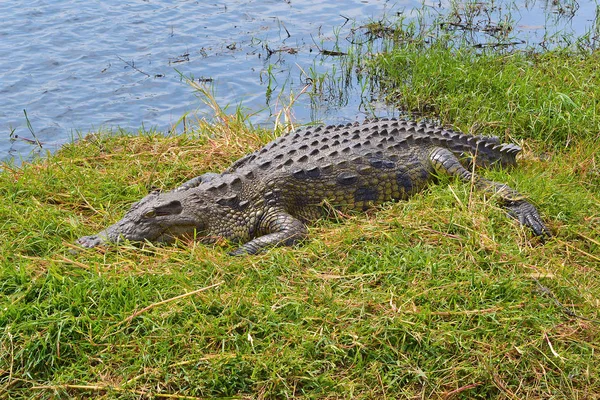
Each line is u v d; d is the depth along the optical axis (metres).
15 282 7.29
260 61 15.31
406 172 9.17
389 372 6.50
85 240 8.10
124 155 10.45
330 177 8.88
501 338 6.83
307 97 13.81
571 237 8.54
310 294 7.20
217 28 17.06
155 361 6.49
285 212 8.71
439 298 7.18
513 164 10.01
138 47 15.90
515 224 8.38
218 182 8.80
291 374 6.45
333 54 15.55
